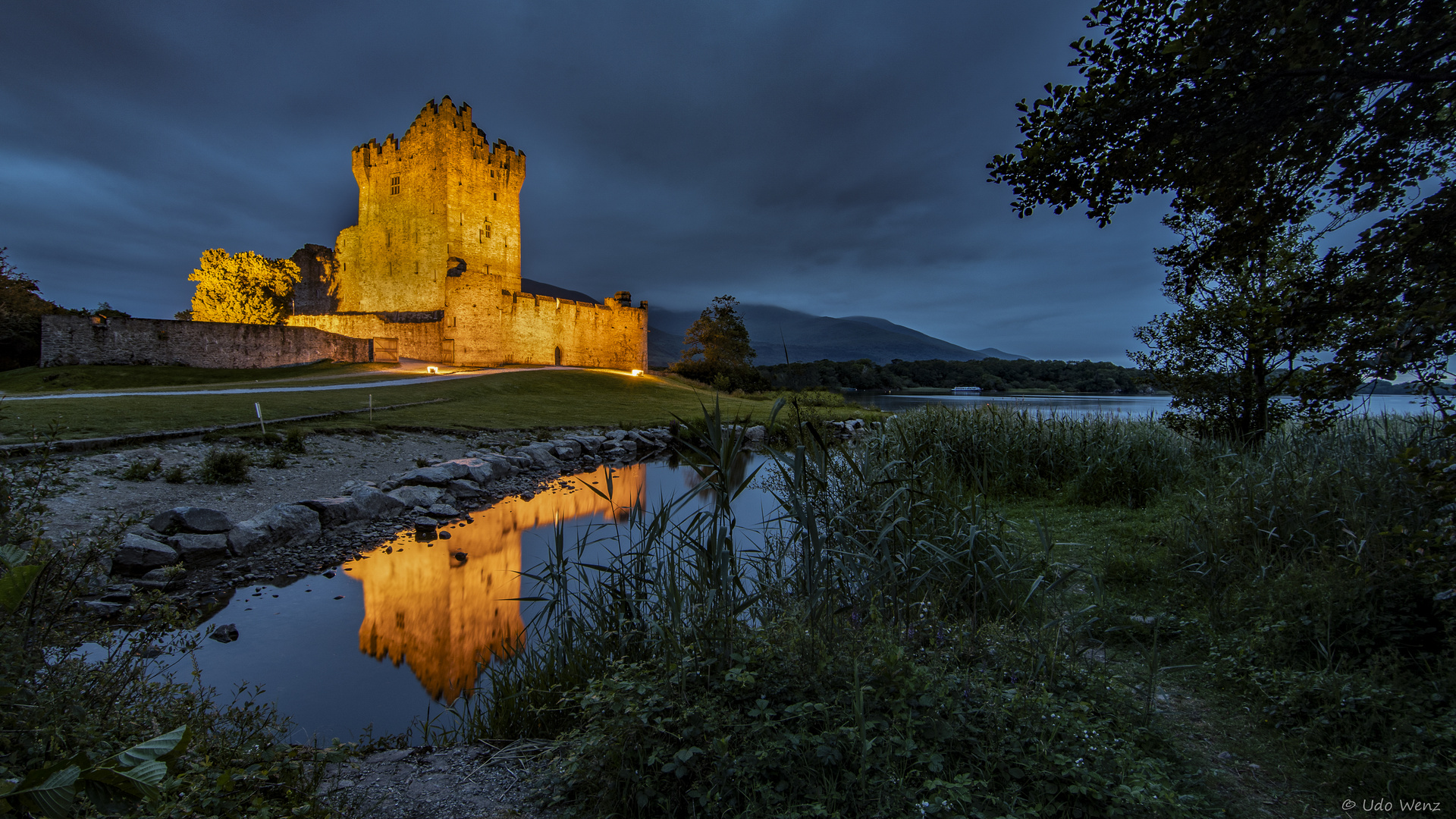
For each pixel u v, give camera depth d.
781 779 2.28
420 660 5.50
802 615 3.38
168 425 13.80
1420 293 3.27
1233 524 5.00
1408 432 5.44
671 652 3.04
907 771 2.29
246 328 35.47
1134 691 3.35
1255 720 3.07
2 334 31.34
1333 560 3.94
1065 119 4.34
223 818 1.96
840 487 5.05
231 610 6.58
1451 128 3.51
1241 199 4.49
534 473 15.97
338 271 58.84
